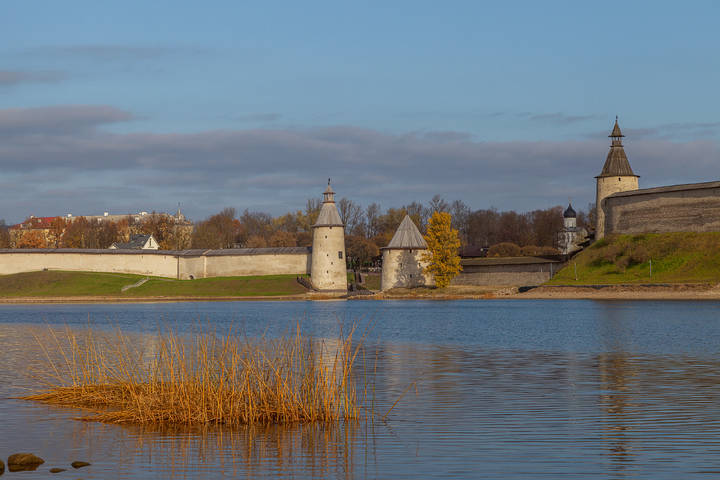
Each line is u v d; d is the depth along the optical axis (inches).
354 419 905.5
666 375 1273.4
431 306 4431.6
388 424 879.7
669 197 5359.3
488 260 5831.7
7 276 6407.5
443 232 5536.4
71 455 758.5
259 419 904.9
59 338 2082.9
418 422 889.5
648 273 4906.5
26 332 2429.9
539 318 3083.2
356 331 2449.6
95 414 951.6
